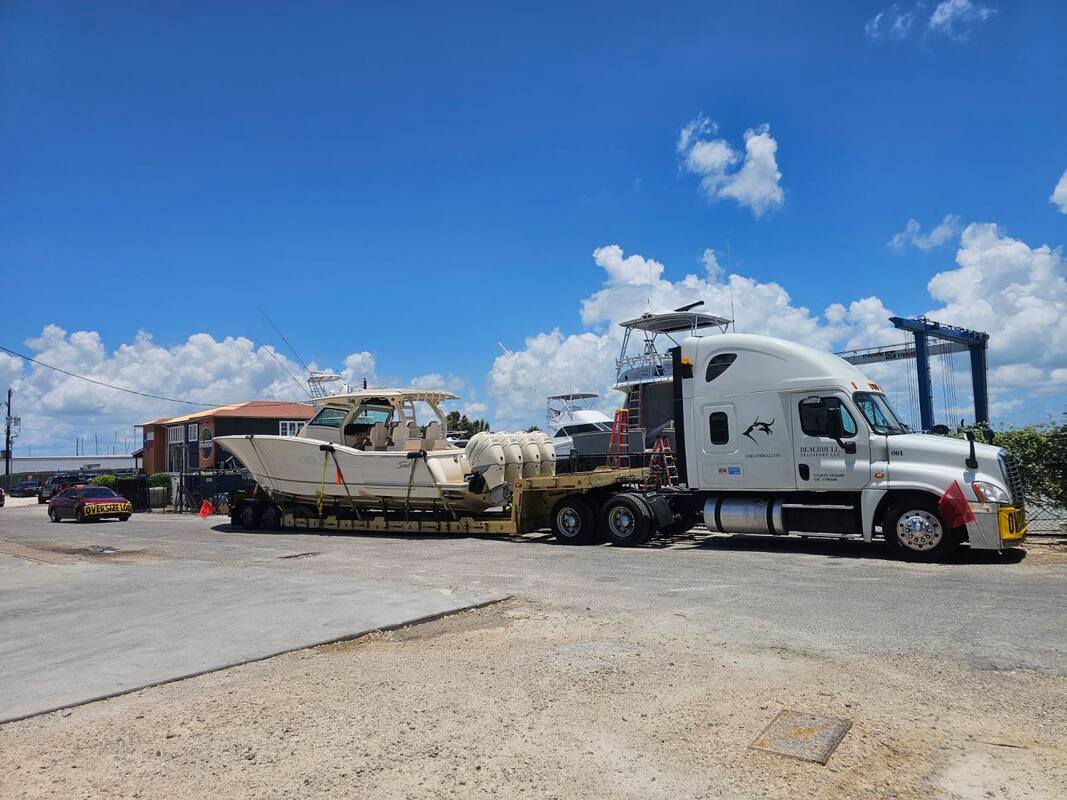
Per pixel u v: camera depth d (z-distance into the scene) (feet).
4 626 25.96
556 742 14.38
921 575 31.65
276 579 34.06
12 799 12.57
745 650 20.39
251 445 58.80
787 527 39.55
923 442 36.42
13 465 290.15
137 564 42.63
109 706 17.29
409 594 29.53
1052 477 43.19
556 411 89.61
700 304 72.13
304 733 15.19
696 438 42.50
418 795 12.35
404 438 57.67
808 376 39.50
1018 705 15.87
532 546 46.01
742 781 12.57
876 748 13.80
